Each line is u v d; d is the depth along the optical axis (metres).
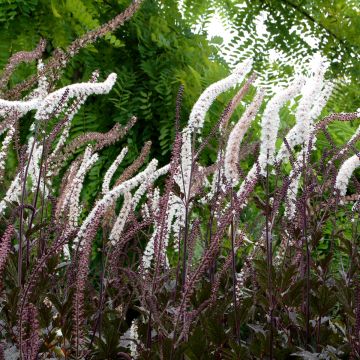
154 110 4.12
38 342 1.34
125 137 4.02
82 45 2.17
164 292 1.92
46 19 3.91
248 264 1.88
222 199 1.88
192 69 4.01
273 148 1.69
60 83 3.97
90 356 1.59
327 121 1.91
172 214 1.92
